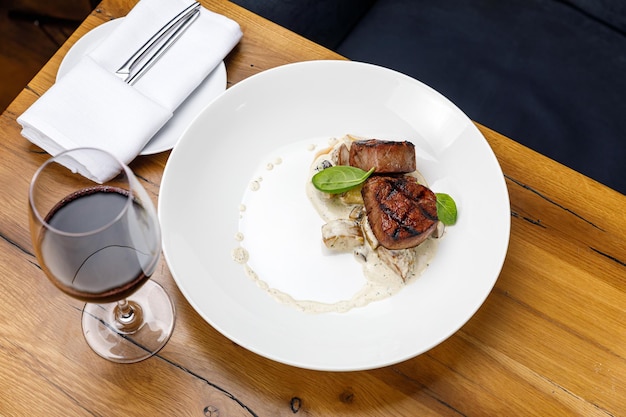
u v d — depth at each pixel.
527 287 0.67
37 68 1.26
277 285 0.66
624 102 1.02
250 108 0.73
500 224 0.66
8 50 1.27
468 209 0.69
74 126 0.69
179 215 0.66
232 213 0.69
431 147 0.72
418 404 0.62
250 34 0.79
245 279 0.66
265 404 0.61
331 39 1.04
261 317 0.63
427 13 1.06
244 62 0.78
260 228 0.69
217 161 0.70
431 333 0.62
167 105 0.73
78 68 0.71
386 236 0.64
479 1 1.08
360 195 0.70
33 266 0.65
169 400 0.61
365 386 0.62
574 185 0.73
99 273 0.51
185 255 0.64
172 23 0.76
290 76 0.73
